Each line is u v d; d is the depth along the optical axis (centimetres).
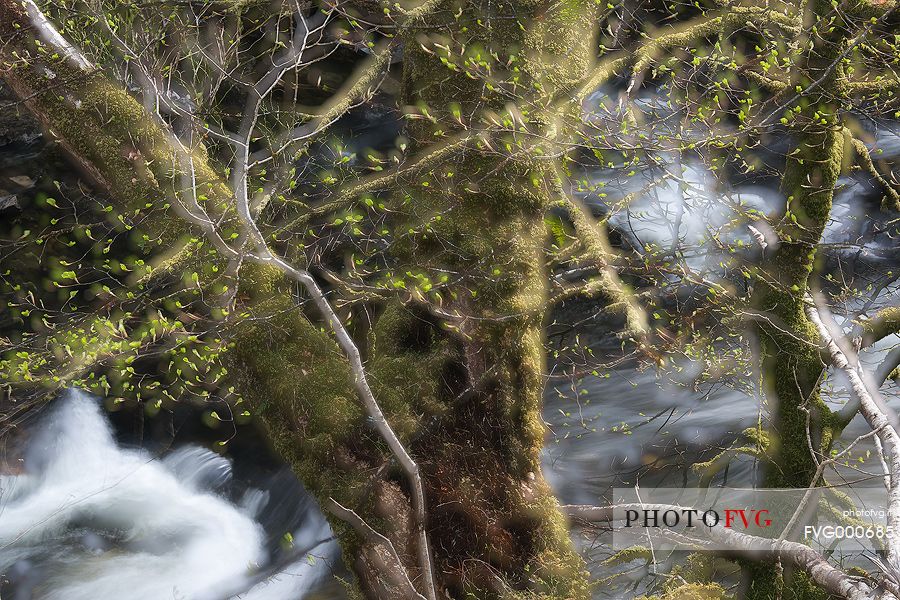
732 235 698
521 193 420
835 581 342
